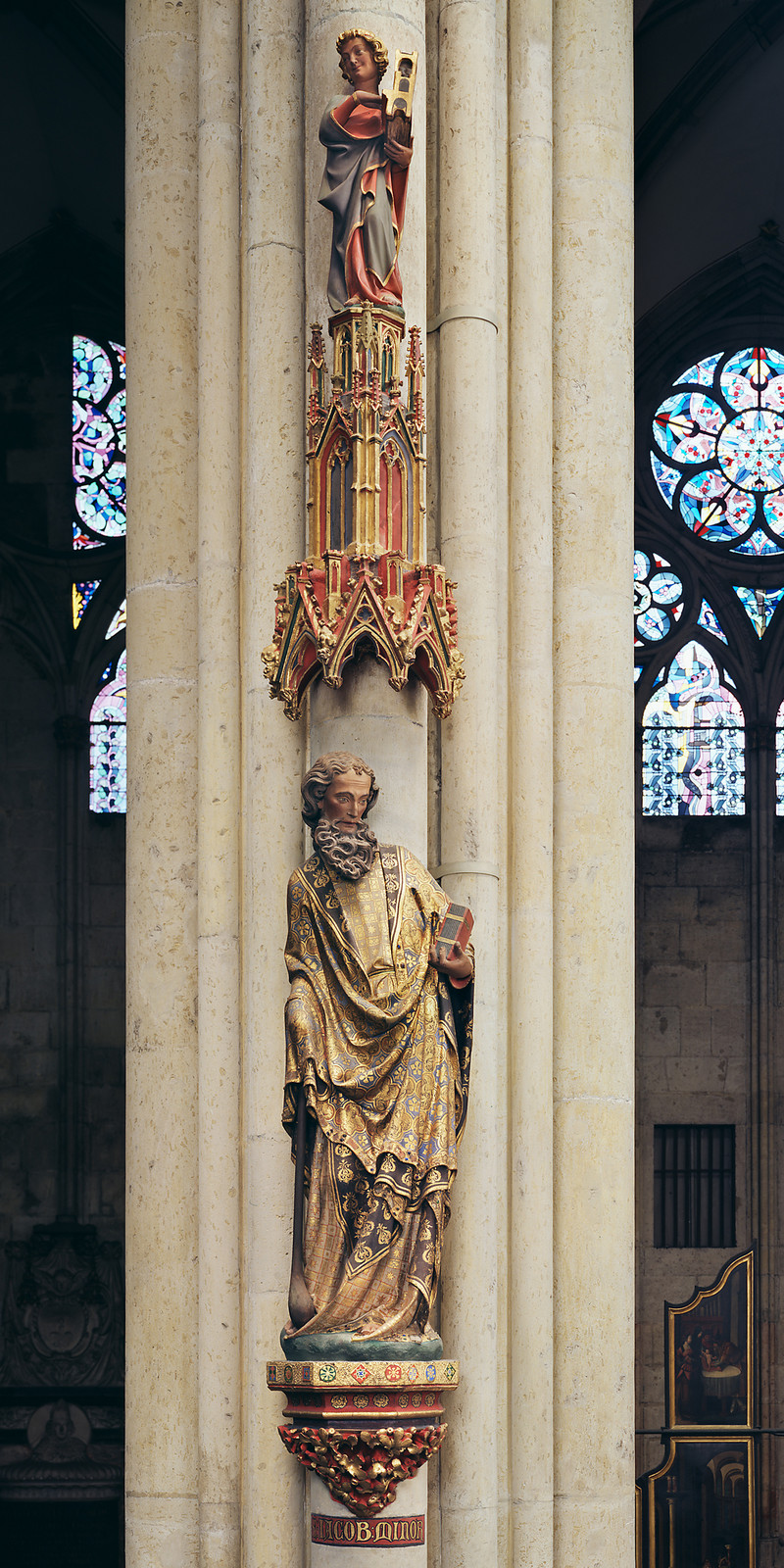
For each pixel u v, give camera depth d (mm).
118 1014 18047
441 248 5918
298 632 4922
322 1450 4520
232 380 6004
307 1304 4562
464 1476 5285
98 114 15789
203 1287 5629
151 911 5902
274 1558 5273
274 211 5836
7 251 17609
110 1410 17312
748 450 18500
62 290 18062
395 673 4855
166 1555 5562
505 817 5914
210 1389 5555
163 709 6000
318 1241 4594
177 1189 5758
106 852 18250
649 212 16875
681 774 18453
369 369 4914
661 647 18484
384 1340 4504
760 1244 17547
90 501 18531
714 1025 18109
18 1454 17219
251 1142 5473
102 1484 17094
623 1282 5832
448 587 5000
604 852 6012
